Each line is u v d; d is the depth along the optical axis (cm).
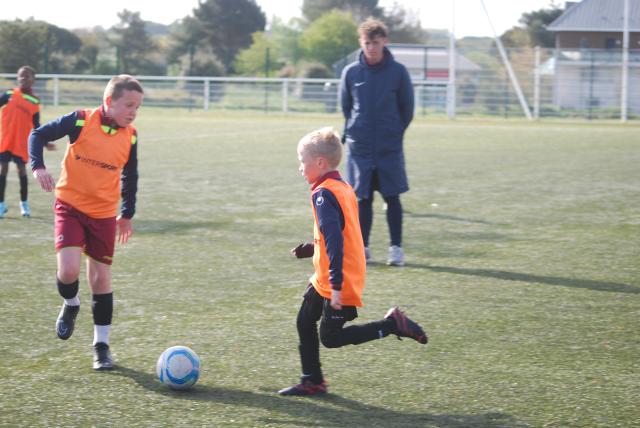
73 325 566
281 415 468
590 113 4206
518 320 669
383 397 498
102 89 4406
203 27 8838
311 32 8025
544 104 4294
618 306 715
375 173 896
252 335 623
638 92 4228
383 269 868
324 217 479
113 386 513
